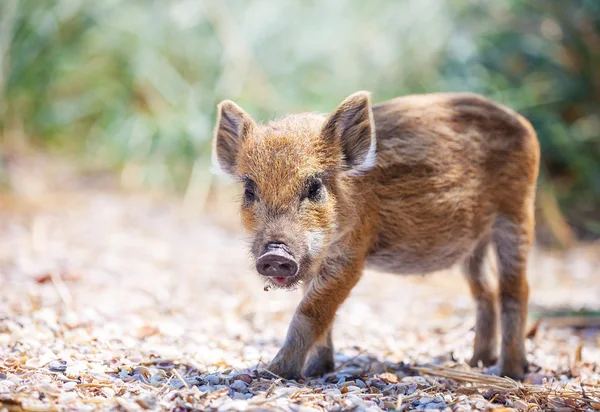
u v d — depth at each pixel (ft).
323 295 26.27
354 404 22.11
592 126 62.75
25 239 48.14
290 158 25.48
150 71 66.18
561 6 63.87
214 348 30.01
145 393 22.39
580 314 38.60
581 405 24.04
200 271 44.83
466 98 30.63
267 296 40.86
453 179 28.66
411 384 25.67
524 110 62.44
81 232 51.13
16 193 59.11
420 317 39.11
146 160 64.90
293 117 27.66
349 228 26.43
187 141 64.23
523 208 30.35
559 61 63.67
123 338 29.73
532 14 64.39
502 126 30.14
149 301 37.47
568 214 60.54
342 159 26.43
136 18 67.26
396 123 28.53
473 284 31.65
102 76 67.56
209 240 52.85
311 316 26.18
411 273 29.89
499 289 30.32
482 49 64.49
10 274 39.70
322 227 25.44
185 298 39.04
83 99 67.56
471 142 29.32
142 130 64.69
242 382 23.85
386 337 34.55
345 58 66.13
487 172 29.68
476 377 26.76
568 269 51.70
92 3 66.90
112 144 65.62
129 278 41.65
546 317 37.88
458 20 65.00
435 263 29.60
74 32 67.56
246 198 26.16
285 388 23.81
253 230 25.72
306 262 25.04
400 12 66.08
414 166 28.04
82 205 58.29
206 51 67.10
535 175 31.09
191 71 67.56
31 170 64.23
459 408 22.54
